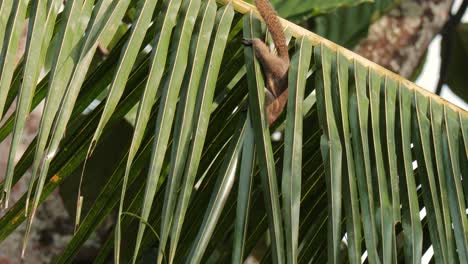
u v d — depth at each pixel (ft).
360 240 9.90
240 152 9.98
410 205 10.30
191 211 10.50
